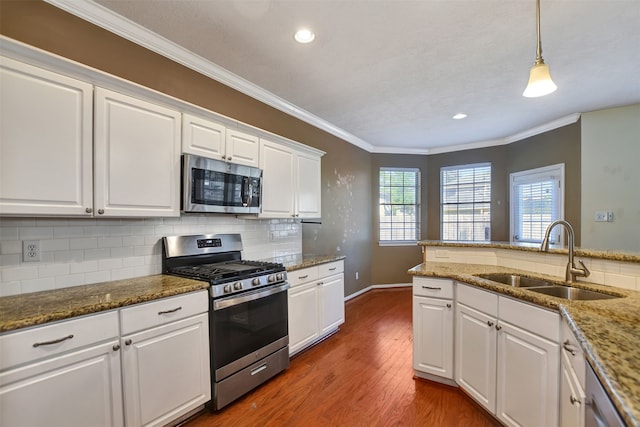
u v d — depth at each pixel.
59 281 1.81
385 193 5.67
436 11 1.97
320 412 2.04
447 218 5.67
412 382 2.40
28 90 1.46
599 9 1.95
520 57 2.55
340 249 4.64
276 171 2.95
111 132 1.76
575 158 3.95
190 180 2.14
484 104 3.59
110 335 1.53
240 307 2.17
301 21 2.07
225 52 2.46
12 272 1.65
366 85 3.07
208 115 2.28
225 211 2.41
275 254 3.40
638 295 1.60
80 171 1.64
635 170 3.59
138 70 2.18
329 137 4.41
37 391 1.31
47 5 1.78
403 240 5.72
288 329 2.65
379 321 3.83
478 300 2.00
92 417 1.47
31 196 1.48
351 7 1.94
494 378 1.86
